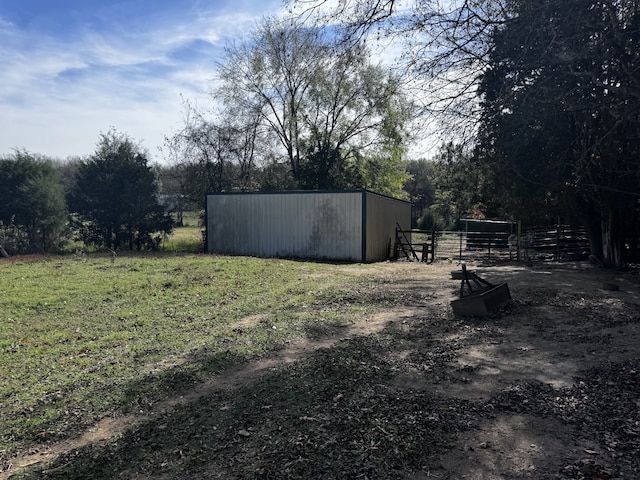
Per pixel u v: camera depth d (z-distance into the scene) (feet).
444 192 112.47
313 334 20.15
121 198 73.20
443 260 61.00
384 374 14.66
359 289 32.81
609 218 47.37
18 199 71.26
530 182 46.47
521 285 33.88
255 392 13.39
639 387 13.32
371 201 58.13
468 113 30.14
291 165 97.66
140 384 14.51
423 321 22.35
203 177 85.71
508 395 12.84
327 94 91.20
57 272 41.24
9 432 11.66
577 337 19.13
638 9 23.07
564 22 23.16
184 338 20.16
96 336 20.86
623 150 35.50
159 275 38.96
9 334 20.99
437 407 12.03
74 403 13.34
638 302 26.84
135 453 10.19
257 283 35.04
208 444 10.42
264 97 91.66
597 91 26.20
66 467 9.77
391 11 22.27
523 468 9.14
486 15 24.53
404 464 9.32
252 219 63.52
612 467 9.12
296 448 10.00
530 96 27.73
